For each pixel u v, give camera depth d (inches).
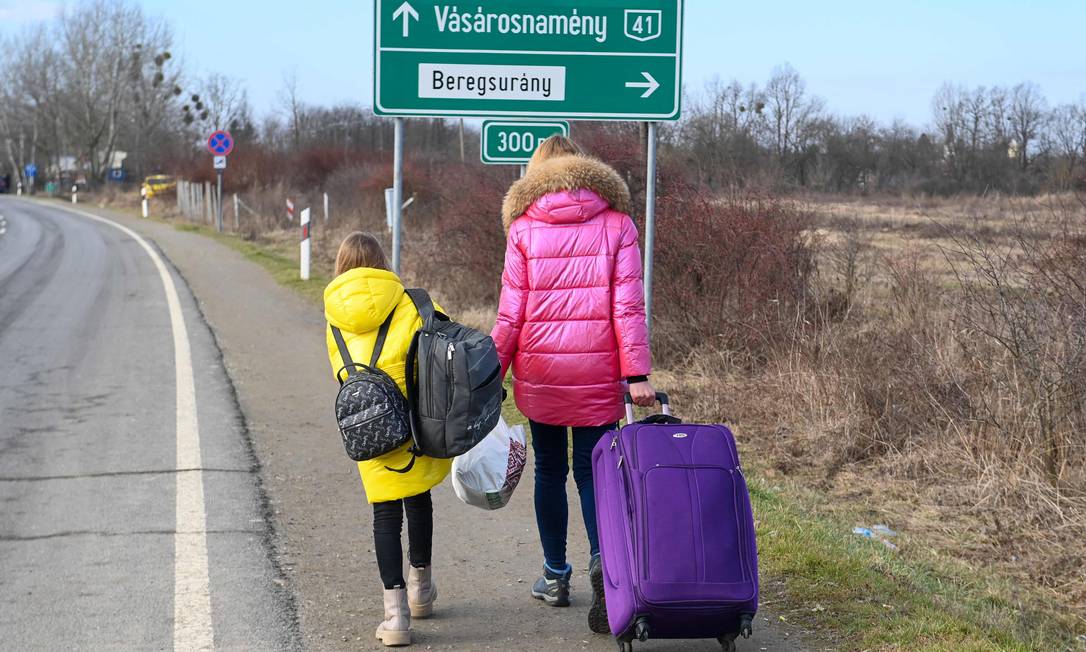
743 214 387.2
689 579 137.2
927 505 255.9
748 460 284.8
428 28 299.7
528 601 178.5
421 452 155.7
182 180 1760.6
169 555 197.0
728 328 369.4
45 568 189.8
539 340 163.8
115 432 295.4
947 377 289.9
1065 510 239.5
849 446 288.8
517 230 165.2
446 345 153.7
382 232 933.8
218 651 155.9
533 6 300.7
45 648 156.3
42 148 3440.0
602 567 149.5
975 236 293.7
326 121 2758.4
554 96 303.0
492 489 170.2
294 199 1296.8
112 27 3024.1
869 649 154.3
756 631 162.4
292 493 238.5
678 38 303.7
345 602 175.6
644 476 140.9
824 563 188.9
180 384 363.6
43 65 3326.8
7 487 241.1
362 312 154.7
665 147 467.5
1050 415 258.2
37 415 317.1
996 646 153.7
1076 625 186.7
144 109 3036.4
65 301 599.2
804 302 357.4
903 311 341.1
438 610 174.4
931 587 187.9
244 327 500.4
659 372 370.6
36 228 1384.1
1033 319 272.2
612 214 164.7
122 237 1175.6
